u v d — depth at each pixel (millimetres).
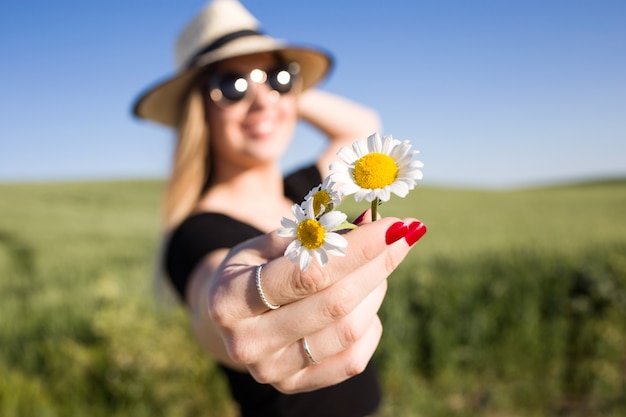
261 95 2092
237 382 1685
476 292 6789
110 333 4723
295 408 1639
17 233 18844
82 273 11359
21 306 8227
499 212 23109
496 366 5812
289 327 915
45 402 4500
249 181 2137
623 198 28844
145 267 11047
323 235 828
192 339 4809
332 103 3002
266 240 1006
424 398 5047
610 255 7281
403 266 8375
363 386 1813
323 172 2629
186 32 2432
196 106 2078
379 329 1053
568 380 5535
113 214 24328
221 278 957
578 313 6363
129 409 4539
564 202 27828
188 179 2027
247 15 2443
